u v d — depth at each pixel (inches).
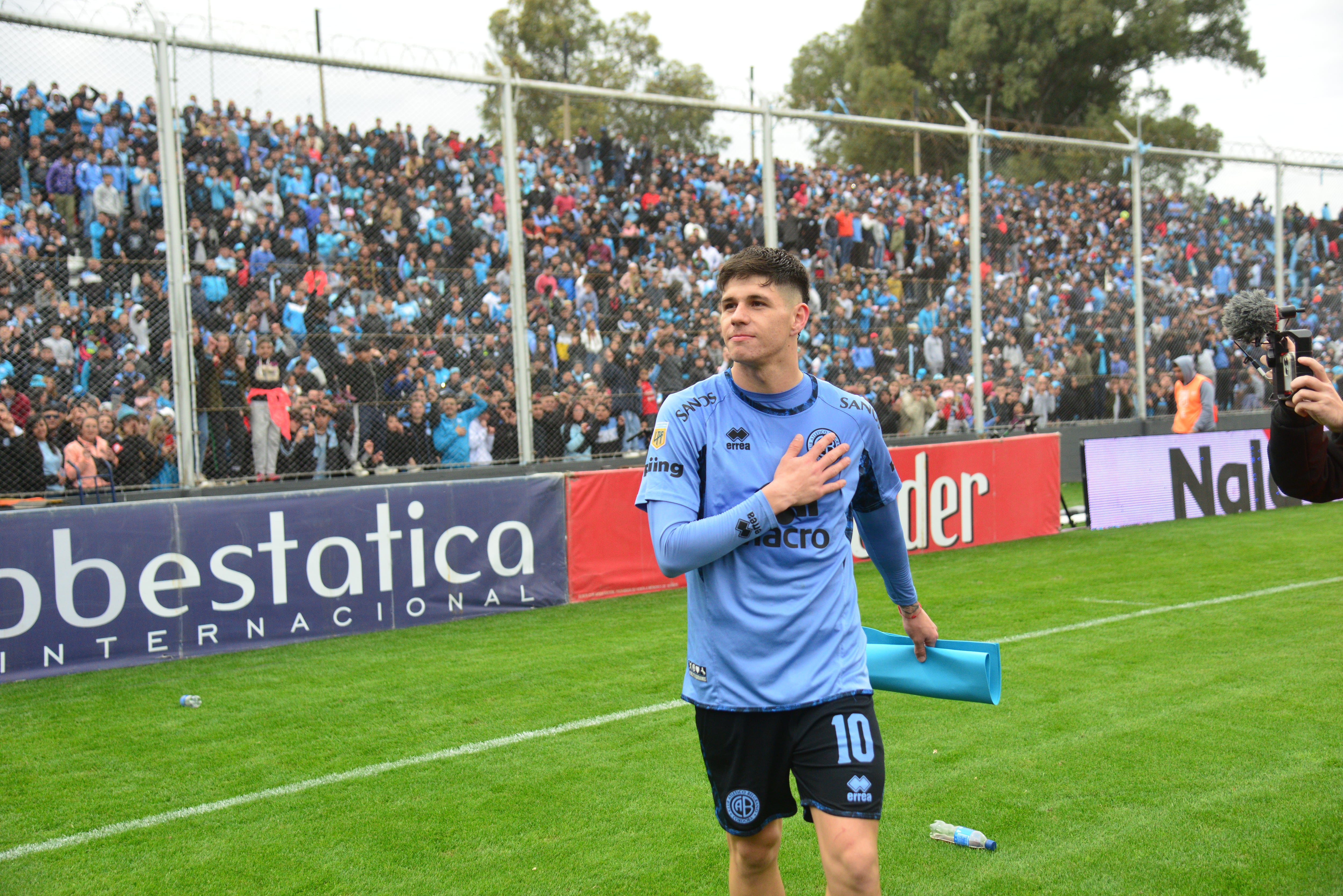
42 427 351.9
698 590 95.6
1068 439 593.9
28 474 350.9
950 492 419.8
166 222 355.9
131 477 365.7
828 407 97.7
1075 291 602.5
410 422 408.8
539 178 445.4
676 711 209.5
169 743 197.9
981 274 567.5
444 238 421.1
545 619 311.9
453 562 313.7
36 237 357.4
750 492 94.6
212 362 373.1
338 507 295.4
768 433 95.8
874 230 533.6
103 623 263.9
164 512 271.9
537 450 431.2
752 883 98.8
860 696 92.9
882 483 102.2
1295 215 697.6
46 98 359.9
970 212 533.3
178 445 361.4
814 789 89.9
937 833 143.8
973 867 135.5
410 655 268.2
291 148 390.3
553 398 434.6
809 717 91.2
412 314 412.2
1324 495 95.3
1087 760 172.6
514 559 325.1
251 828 155.6
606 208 462.9
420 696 226.2
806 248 512.1
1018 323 578.6
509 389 428.8
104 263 365.7
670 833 148.9
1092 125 1234.0
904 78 1273.4
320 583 292.5
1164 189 647.8
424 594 308.5
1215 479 501.7
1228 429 655.8
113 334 366.3
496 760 182.9
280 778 176.7
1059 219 605.9
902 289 541.6
